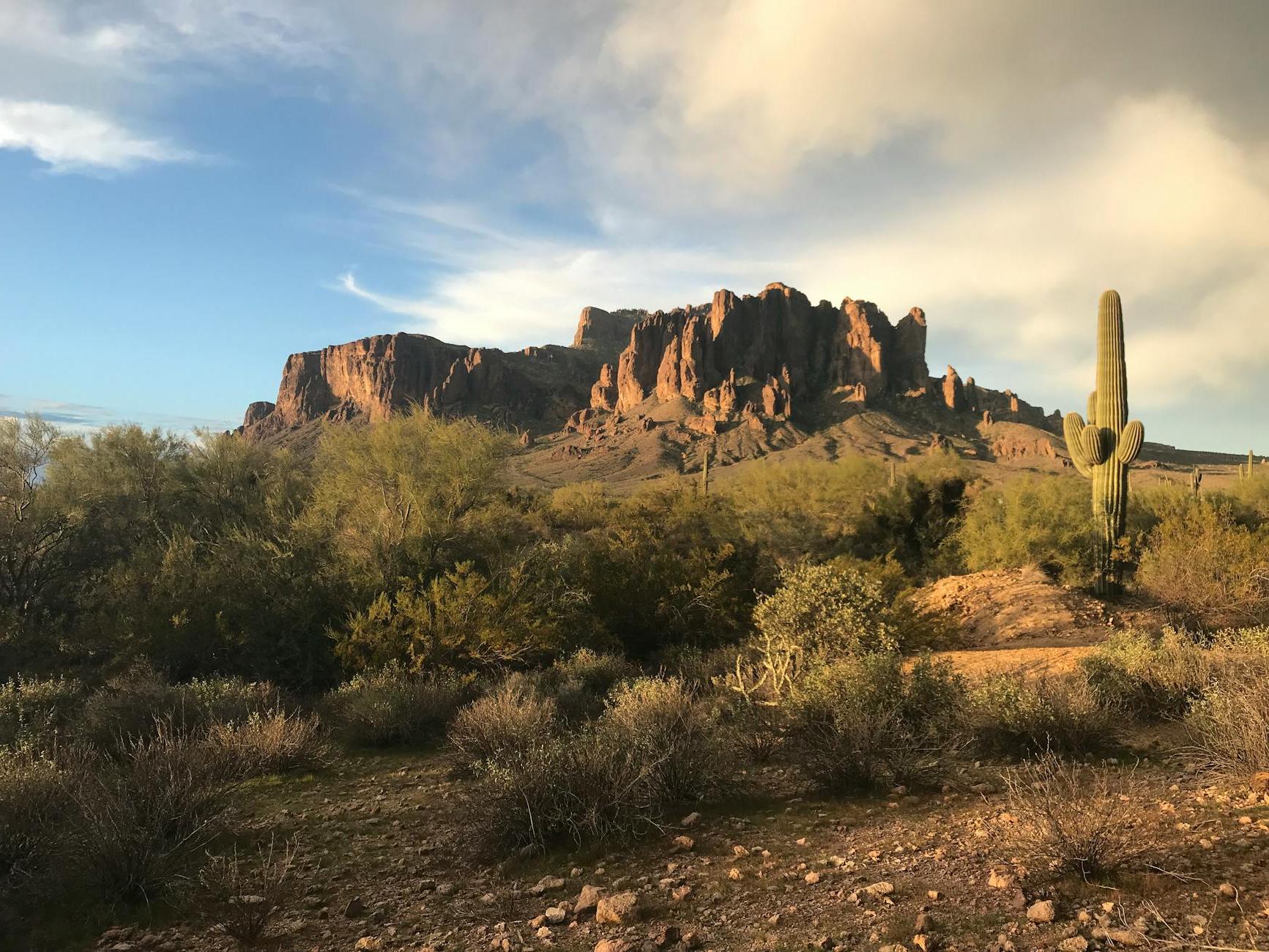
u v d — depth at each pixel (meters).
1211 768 4.93
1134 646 7.84
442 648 13.10
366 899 4.51
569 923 3.80
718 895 3.91
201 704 9.87
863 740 5.86
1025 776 5.51
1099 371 17.77
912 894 3.52
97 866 4.64
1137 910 2.93
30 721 9.59
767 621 9.12
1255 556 13.03
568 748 5.70
